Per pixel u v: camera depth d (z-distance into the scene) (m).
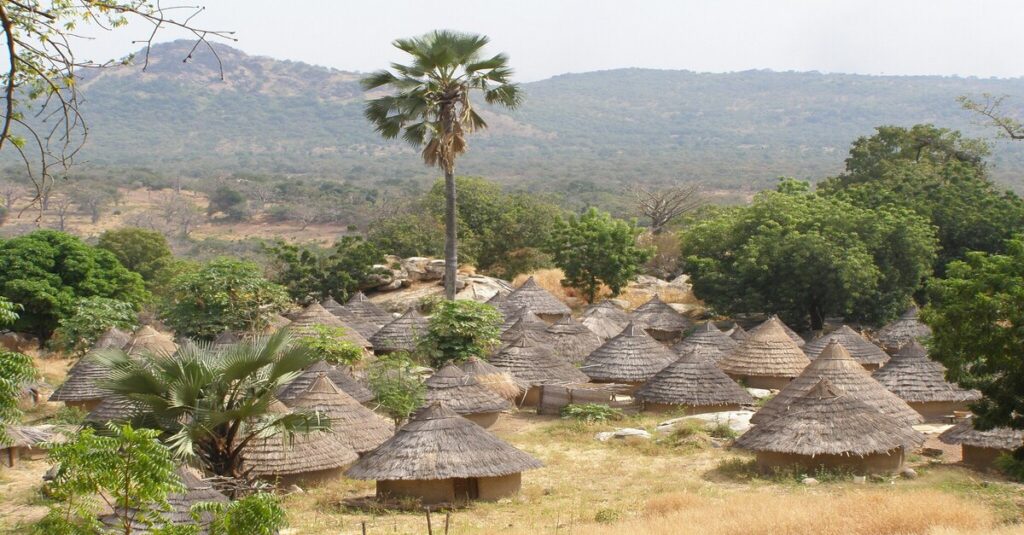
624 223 49.47
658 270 58.47
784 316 41.41
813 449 19.95
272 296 35.41
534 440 25.38
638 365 31.16
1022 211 44.72
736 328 37.53
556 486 20.53
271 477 19.64
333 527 17.14
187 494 14.39
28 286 38.00
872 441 19.98
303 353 17.25
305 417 17.81
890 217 41.06
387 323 38.62
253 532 9.57
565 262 48.34
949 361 17.91
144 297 42.16
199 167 155.62
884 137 57.56
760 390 30.34
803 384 24.48
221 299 34.28
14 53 8.62
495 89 35.38
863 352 33.69
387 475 18.61
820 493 18.39
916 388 27.17
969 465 21.56
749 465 21.48
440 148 35.03
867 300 40.78
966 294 17.66
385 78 34.72
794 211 42.03
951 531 14.39
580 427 26.30
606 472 21.77
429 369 30.03
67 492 9.30
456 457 18.94
